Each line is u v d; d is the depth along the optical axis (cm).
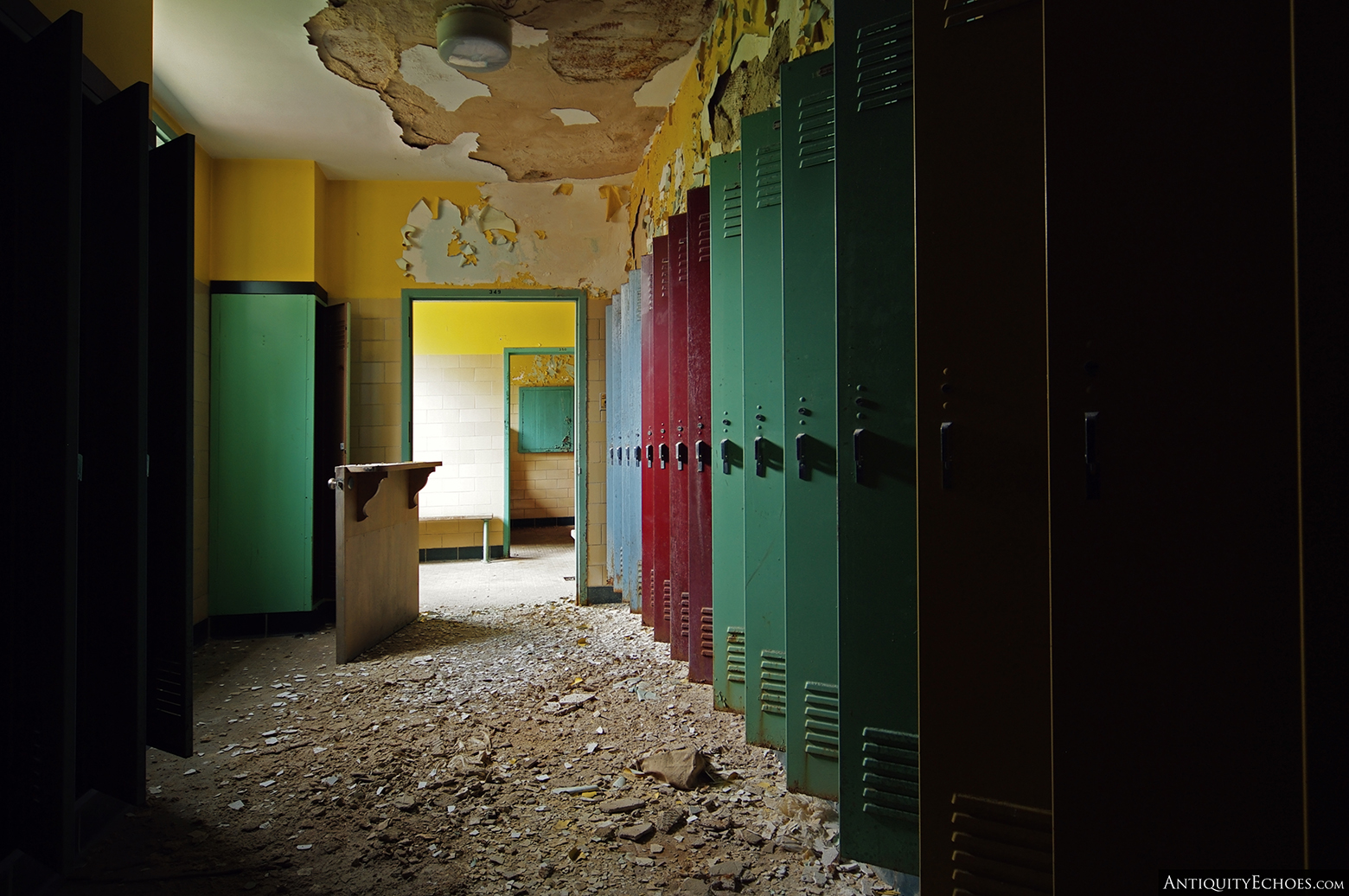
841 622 166
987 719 136
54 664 156
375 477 379
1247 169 100
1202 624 104
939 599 140
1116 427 108
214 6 295
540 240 513
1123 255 108
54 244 158
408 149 446
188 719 209
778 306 221
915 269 143
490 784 218
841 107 165
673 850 178
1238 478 101
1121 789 109
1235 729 102
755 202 224
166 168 217
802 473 195
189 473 212
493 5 299
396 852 179
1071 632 112
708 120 317
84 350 199
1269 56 99
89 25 204
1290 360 98
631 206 504
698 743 248
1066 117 111
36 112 162
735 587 252
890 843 160
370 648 387
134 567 186
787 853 177
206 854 180
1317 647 87
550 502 941
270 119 402
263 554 445
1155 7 105
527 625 441
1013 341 134
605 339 521
